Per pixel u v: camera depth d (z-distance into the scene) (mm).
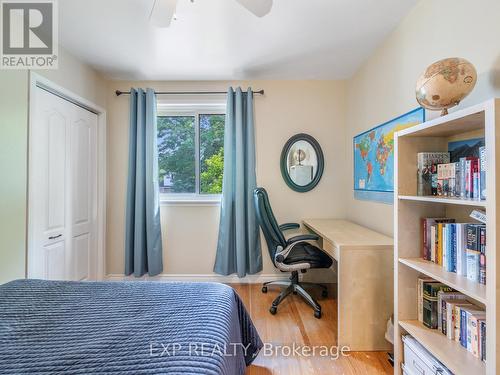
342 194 2768
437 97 1084
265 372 1461
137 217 2596
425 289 1257
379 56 2078
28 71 1748
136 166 2617
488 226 803
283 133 2758
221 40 1996
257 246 2670
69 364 746
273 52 2178
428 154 1286
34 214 1820
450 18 1331
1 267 1563
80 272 2385
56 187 2080
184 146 2869
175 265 2770
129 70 2500
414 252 1335
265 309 2178
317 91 2756
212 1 1560
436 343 1094
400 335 1326
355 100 2535
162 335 884
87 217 2484
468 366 937
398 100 1813
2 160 1566
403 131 1297
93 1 1555
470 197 1012
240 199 2588
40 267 1916
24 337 875
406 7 1633
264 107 2748
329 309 2182
